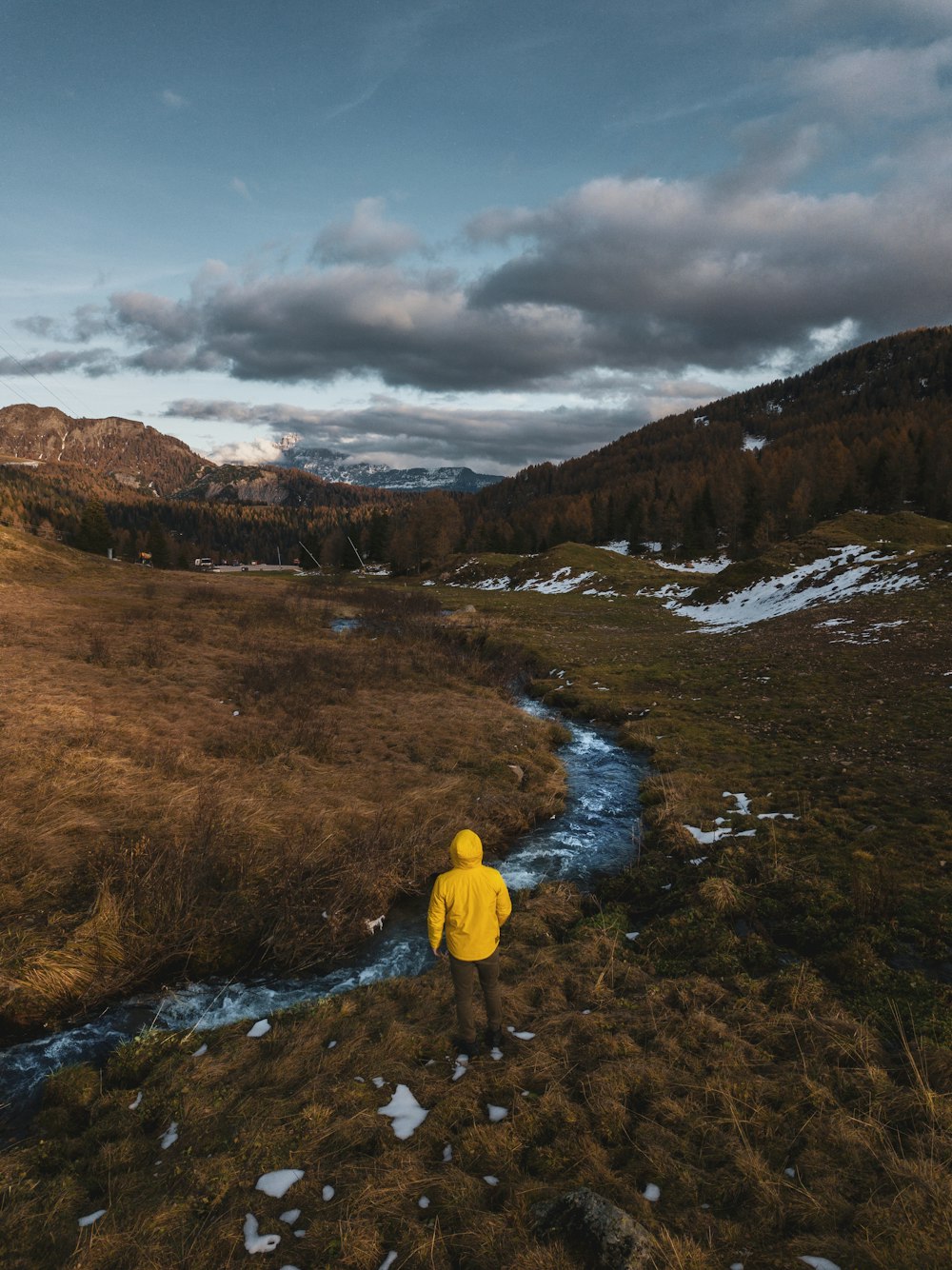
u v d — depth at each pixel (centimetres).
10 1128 495
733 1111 430
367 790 1223
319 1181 398
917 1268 308
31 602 3556
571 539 11669
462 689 2239
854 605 2862
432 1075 498
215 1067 532
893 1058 490
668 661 2506
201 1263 342
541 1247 329
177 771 1188
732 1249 331
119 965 691
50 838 877
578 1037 540
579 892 899
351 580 8675
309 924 769
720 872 858
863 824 972
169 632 2919
